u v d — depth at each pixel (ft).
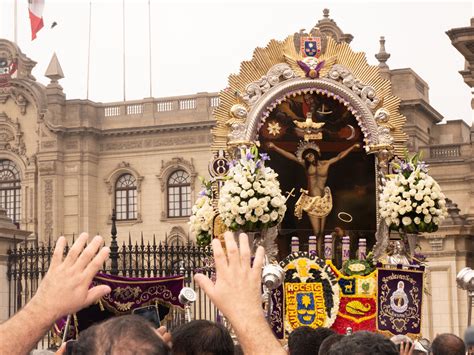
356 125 53.57
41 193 231.30
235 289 13.55
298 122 53.06
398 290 47.55
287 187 53.16
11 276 86.17
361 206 53.42
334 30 162.50
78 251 13.21
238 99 52.26
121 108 234.58
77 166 231.50
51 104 232.32
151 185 230.89
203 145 227.40
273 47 52.85
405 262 49.90
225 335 18.88
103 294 13.35
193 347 18.49
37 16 196.65
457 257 96.07
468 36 67.97
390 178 51.62
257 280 13.65
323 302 47.75
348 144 53.47
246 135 51.65
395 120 53.52
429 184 49.01
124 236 232.12
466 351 29.94
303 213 53.16
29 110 235.20
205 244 53.52
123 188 233.76
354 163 53.62
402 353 30.25
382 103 53.52
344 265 49.16
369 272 49.03
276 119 52.95
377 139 52.80
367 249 53.11
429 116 201.57
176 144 229.66
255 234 49.70
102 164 234.99
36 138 233.14
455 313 95.45
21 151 233.96
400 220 50.19
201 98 228.43
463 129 205.57
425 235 97.04
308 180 53.31
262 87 52.37
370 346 14.92
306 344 25.40
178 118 229.45
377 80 53.62
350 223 53.47
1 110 236.84
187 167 228.02
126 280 46.42
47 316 12.87
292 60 52.75
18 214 234.79
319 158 53.36
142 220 230.89
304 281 47.73
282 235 53.06
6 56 236.84
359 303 48.49
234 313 13.47
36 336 12.84
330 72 52.95
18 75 237.45
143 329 12.03
